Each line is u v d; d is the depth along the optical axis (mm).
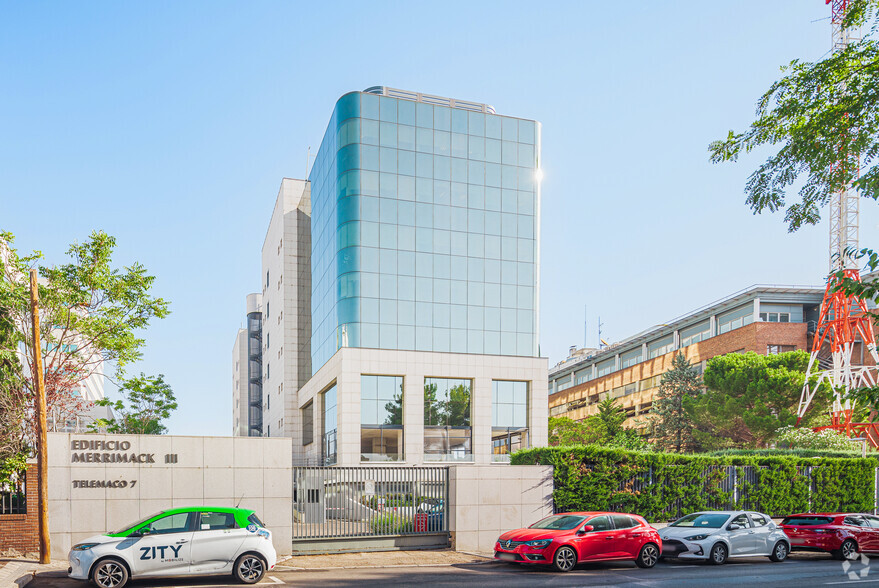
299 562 20969
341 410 50250
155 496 21016
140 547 15945
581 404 108938
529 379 54562
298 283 71312
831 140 12539
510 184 57062
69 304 24109
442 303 53719
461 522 23734
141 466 21000
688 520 22797
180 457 21422
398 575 18531
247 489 21922
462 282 54469
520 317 55594
